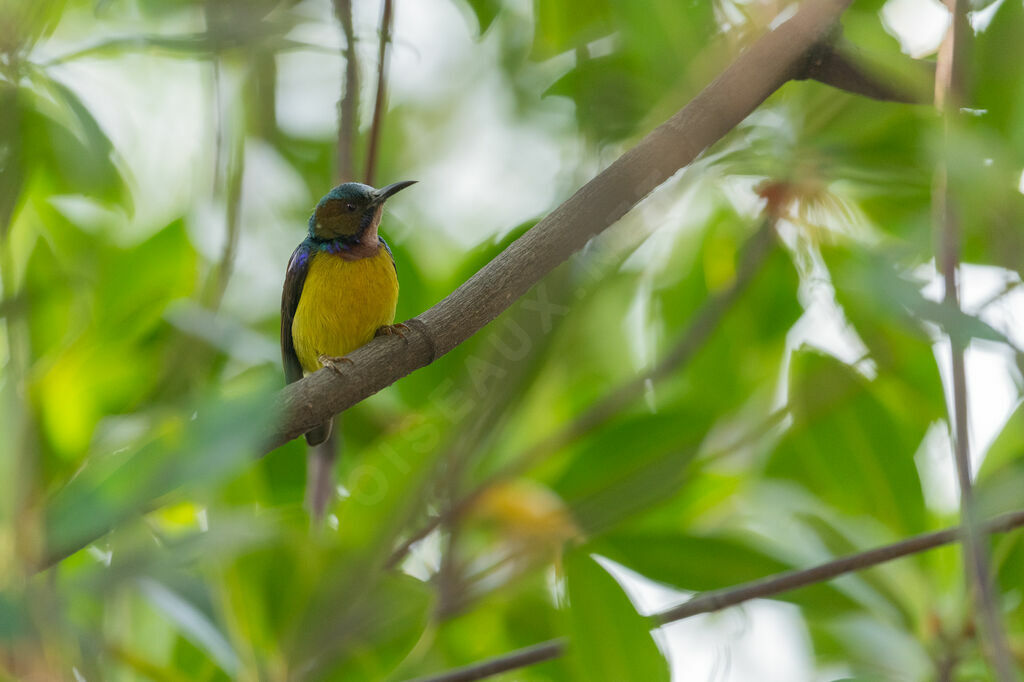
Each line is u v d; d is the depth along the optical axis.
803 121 6.71
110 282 7.45
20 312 6.31
